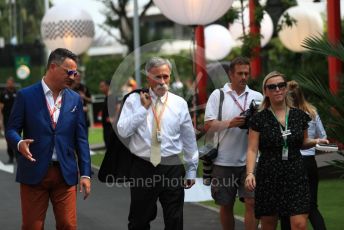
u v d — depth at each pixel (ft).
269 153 47.39
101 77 299.99
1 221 68.74
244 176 54.60
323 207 73.56
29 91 45.06
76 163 45.73
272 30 124.67
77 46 135.23
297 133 47.09
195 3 77.92
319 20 118.73
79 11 134.21
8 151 118.21
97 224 67.67
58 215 45.52
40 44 265.95
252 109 52.26
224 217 56.34
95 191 86.02
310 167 53.16
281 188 47.09
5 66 267.59
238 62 53.93
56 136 44.88
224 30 134.10
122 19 233.76
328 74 98.68
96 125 219.61
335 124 53.62
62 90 45.42
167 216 48.91
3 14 382.83
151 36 285.43
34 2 383.24
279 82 47.26
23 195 45.24
